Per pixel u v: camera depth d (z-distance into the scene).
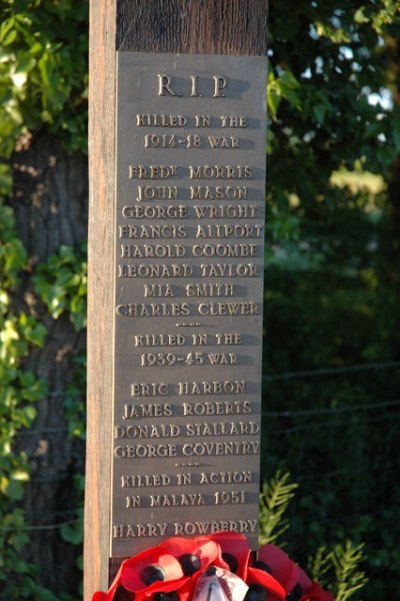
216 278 2.66
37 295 3.73
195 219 2.63
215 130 2.62
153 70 2.56
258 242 2.67
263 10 2.62
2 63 3.49
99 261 2.71
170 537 2.70
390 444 4.98
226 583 2.59
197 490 2.71
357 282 6.38
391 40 4.98
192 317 2.65
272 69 3.57
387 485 4.89
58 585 3.84
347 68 3.95
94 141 2.73
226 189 2.64
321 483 4.71
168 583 2.53
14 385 3.74
